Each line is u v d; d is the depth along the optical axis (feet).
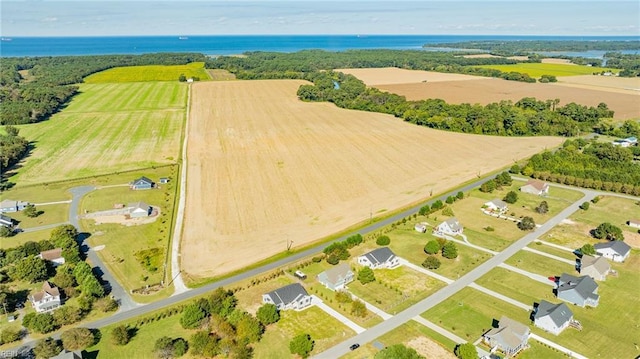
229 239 312.71
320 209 361.71
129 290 253.65
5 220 324.80
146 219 341.41
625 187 411.75
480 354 206.69
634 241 320.91
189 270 274.57
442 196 394.32
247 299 246.27
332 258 283.59
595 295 245.86
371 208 365.61
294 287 245.86
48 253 279.08
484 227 338.75
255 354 204.64
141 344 210.38
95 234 317.63
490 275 273.95
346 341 214.28
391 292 255.70
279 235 319.06
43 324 216.13
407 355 192.65
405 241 315.99
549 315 223.71
